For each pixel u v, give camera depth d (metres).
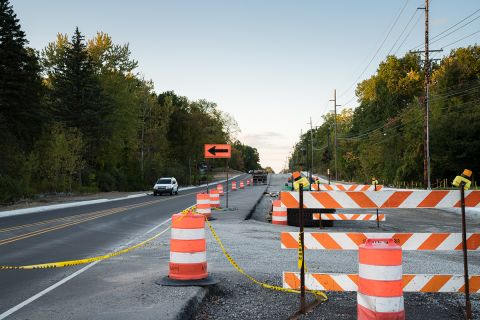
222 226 16.95
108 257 10.09
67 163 48.41
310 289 6.81
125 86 71.56
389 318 5.09
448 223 20.69
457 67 60.41
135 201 37.06
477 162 50.16
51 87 67.00
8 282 8.09
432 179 52.72
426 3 40.59
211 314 6.33
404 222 21.03
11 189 35.75
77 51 60.53
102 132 61.50
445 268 9.71
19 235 15.33
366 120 91.44
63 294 7.11
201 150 104.44
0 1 47.69
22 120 48.41
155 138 83.12
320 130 160.50
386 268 5.13
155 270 8.89
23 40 48.50
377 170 70.19
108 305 6.37
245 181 100.31
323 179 106.12
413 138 57.56
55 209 28.66
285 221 18.73
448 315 6.41
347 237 6.73
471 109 54.16
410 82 83.00
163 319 5.67
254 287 7.71
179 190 67.12
